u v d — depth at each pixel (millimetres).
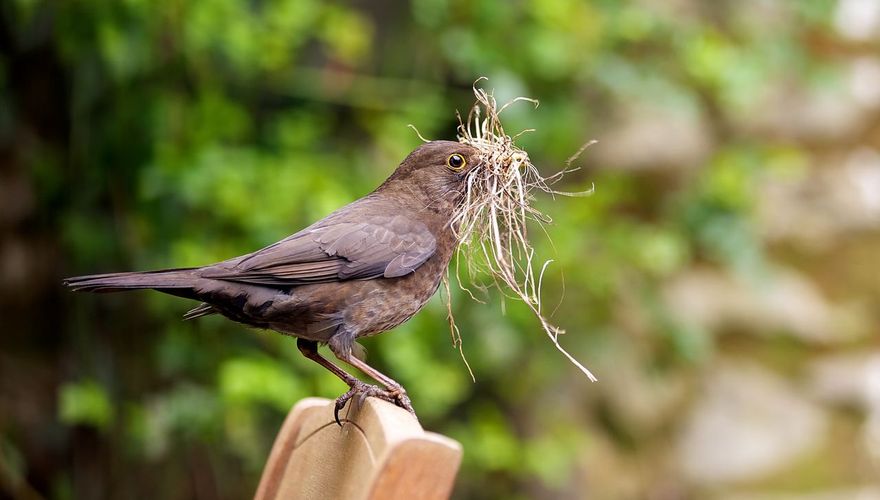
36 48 10508
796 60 11727
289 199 9422
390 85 11039
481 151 6074
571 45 10500
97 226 10312
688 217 11164
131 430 10250
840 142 12289
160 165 9516
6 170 10711
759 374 12023
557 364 10938
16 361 10859
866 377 11906
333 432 4430
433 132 11117
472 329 10227
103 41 9398
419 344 9789
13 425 10719
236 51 9773
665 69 11273
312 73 10914
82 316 10617
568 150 10781
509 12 10625
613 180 10836
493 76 10422
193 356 9977
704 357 11516
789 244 12219
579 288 10906
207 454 10539
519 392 10984
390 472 3459
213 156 9484
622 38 11016
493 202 5848
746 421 11797
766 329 12008
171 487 10531
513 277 5477
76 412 9406
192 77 10234
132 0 9328
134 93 9961
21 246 10812
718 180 10992
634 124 11531
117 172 10164
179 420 9758
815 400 11977
